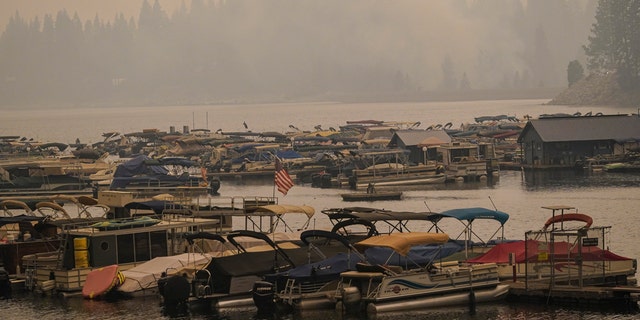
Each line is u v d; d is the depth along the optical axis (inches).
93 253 3430.1
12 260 3695.9
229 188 7426.2
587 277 3122.5
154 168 7042.3
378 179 7140.8
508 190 6609.3
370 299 2947.8
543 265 3157.0
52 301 3307.1
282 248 3334.2
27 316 3102.9
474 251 3442.4
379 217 3464.6
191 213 3922.2
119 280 3341.5
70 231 3464.6
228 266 3134.8
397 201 6151.6
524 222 4901.6
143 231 3528.5
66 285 3378.4
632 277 3211.1
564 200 5866.1
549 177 7411.4
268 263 3193.9
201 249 3654.0
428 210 5580.7
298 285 3046.3
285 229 4640.8
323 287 3070.9
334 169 7701.8
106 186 7003.0
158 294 3324.3
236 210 3991.1
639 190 6274.6
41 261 3513.8
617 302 2992.1
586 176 7381.9
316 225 4832.7
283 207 3826.3
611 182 6865.2
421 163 7849.4
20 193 6766.7
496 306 3043.8
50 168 6948.8
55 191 6850.4
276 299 3053.6
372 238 3179.1
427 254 3287.4
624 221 4837.6
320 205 6013.8
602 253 3137.3
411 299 2979.8
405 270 3075.8
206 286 3112.7
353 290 2967.5
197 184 6924.2
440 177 7258.9
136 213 4077.3
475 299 3051.2
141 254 3535.9
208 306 3112.7
